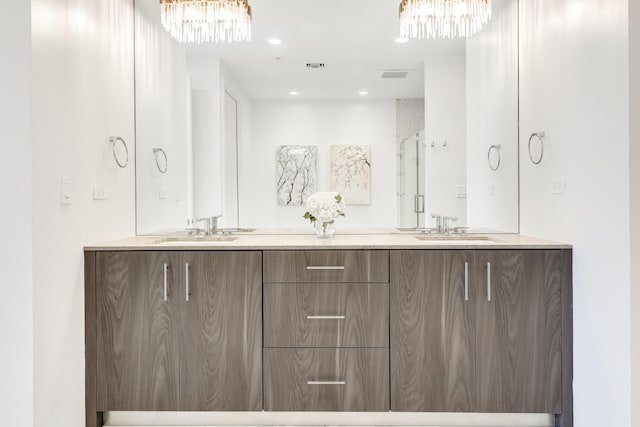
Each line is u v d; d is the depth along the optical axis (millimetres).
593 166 1785
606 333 1716
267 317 2029
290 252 2023
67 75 1827
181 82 2537
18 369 1611
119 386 2023
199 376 2031
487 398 2004
